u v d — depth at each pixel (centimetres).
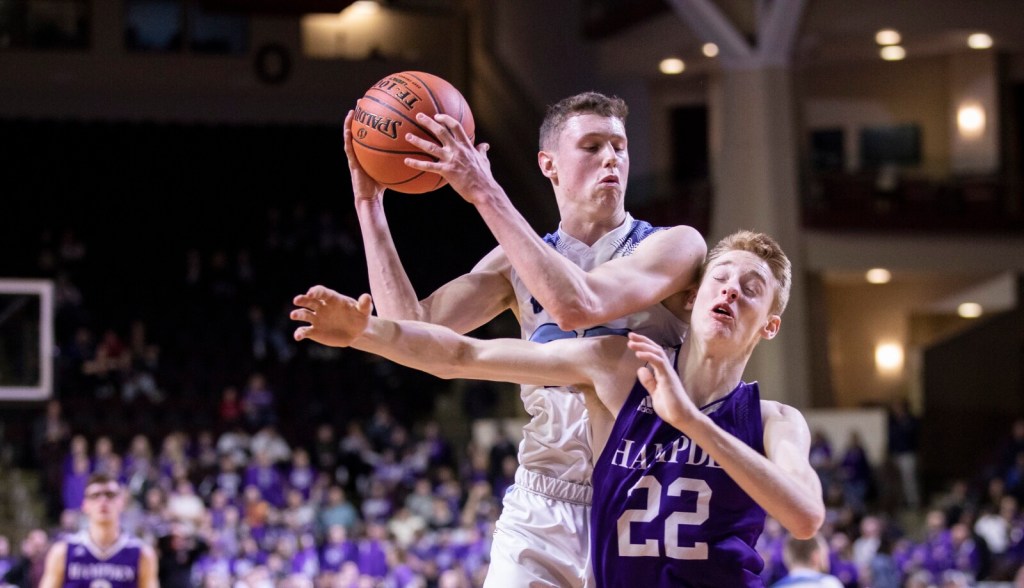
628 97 2519
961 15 2031
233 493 1592
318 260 2366
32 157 2433
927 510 1869
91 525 677
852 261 2059
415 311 351
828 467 1728
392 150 336
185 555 1022
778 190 2009
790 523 270
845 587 1365
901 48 2208
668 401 265
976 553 1496
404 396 2138
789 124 2016
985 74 2289
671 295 330
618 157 339
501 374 311
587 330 336
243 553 1380
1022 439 1881
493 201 297
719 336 297
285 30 2636
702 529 297
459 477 1847
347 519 1553
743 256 304
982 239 2106
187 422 1920
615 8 2348
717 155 2122
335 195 2538
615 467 305
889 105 2384
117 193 2438
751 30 2012
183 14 2600
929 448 2206
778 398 1995
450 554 1450
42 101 2531
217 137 2533
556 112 348
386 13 2703
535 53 2531
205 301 2245
